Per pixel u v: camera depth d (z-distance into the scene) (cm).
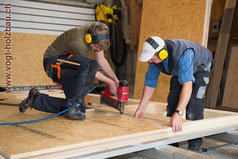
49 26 676
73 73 217
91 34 205
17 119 222
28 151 131
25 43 620
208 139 296
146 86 233
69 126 194
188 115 231
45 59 233
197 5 391
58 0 678
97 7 713
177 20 418
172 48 195
